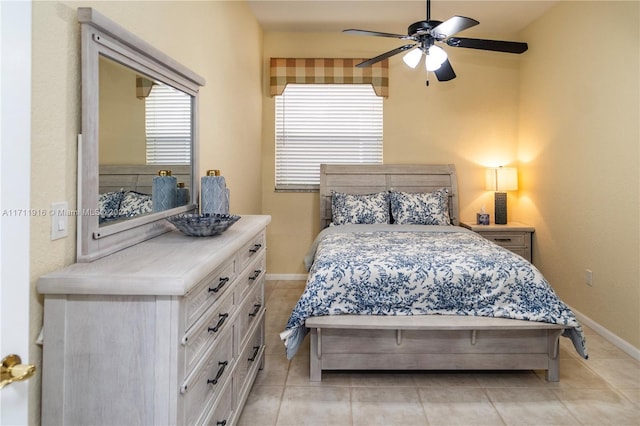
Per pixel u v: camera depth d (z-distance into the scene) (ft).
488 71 14.87
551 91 12.43
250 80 12.76
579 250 10.94
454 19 8.30
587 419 6.54
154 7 6.04
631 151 8.94
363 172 14.61
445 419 6.56
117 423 3.65
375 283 7.63
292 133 15.28
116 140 4.74
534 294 7.52
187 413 3.93
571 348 9.31
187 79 6.75
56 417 3.66
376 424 6.42
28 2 2.43
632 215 8.92
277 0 12.15
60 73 3.95
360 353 7.63
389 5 12.48
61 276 3.61
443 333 7.56
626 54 9.09
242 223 7.06
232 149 10.58
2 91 2.27
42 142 3.72
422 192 14.39
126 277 3.59
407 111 15.02
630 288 8.98
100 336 3.63
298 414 6.68
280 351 9.16
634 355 8.75
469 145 14.98
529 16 13.08
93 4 4.49
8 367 2.33
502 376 7.96
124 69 4.89
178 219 5.83
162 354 3.61
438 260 8.01
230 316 5.47
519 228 13.46
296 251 15.35
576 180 11.09
